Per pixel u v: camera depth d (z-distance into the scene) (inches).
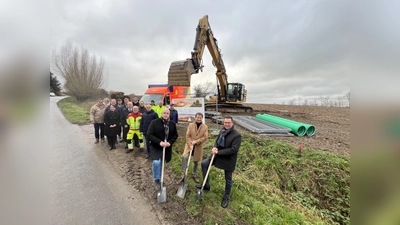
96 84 1024.2
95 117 270.8
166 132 145.2
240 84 585.0
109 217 114.2
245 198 142.0
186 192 144.6
